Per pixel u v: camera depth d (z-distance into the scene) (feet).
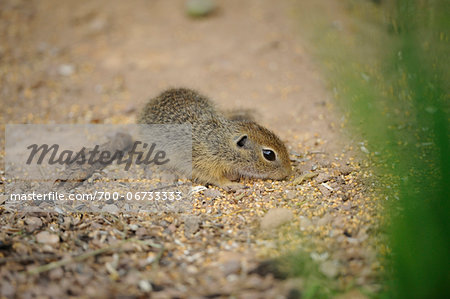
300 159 38.52
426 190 23.98
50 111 49.34
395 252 23.27
